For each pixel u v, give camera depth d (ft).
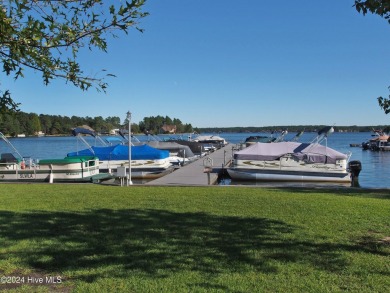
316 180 80.79
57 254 19.35
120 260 18.49
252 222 26.86
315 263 18.33
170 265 17.84
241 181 82.99
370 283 15.89
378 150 217.97
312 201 35.99
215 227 25.32
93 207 32.81
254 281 15.99
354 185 87.45
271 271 17.20
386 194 44.42
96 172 73.61
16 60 10.85
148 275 16.55
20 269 17.30
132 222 26.66
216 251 20.03
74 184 57.88
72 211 30.78
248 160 82.79
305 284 15.72
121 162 84.84
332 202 35.45
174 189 47.78
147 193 42.65
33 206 33.30
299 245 21.27
